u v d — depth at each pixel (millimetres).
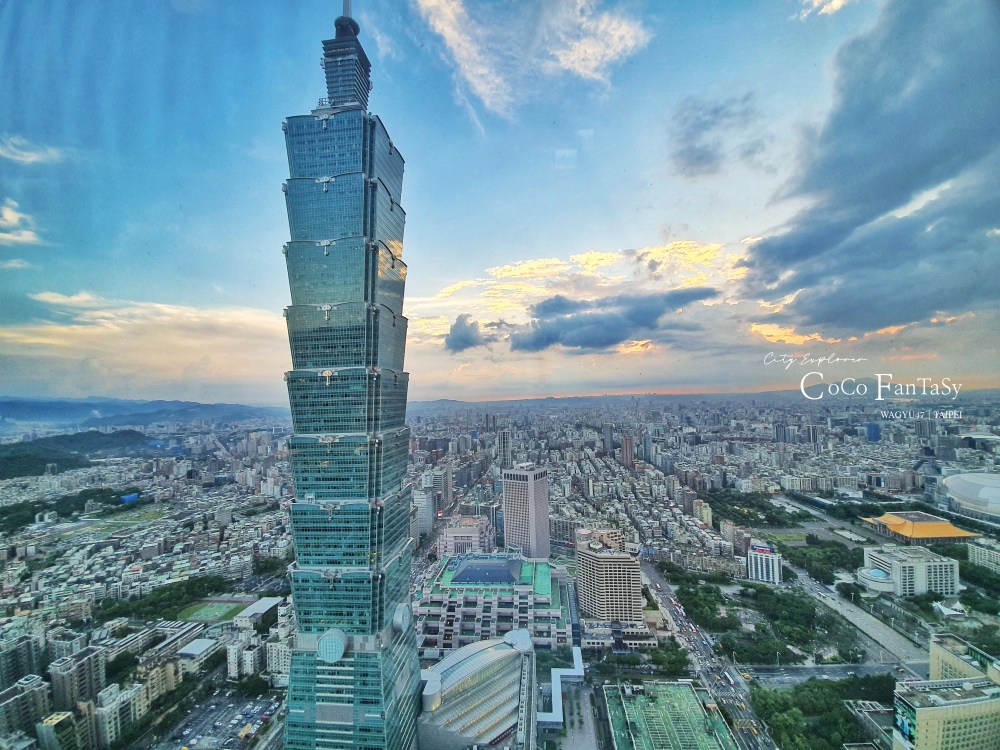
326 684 148750
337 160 160500
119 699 173375
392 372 171125
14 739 159000
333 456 157000
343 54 166500
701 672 190250
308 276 160625
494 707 176000
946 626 183375
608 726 165625
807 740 147000
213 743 168875
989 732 129250
